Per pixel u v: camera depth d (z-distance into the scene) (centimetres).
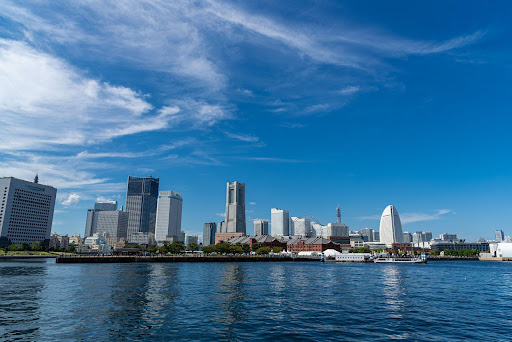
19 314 4522
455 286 8425
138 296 6159
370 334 3725
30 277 9581
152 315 4562
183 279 9356
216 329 3875
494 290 7644
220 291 6975
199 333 3703
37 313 4597
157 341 3406
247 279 9594
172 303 5494
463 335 3719
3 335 3538
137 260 18912
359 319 4453
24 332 3656
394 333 3775
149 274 10869
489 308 5331
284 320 4356
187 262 19875
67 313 4625
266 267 16025
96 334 3616
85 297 5988
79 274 10650
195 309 5009
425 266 19738
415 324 4203
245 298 6106
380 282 9188
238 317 4503
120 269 13150
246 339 3503
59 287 7338
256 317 4512
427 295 6725
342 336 3638
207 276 10394
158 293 6575
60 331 3716
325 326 4062
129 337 3528
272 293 6775
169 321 4231
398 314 4794
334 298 6203
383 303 5709
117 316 4472
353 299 6116
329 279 9875
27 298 5828
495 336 3691
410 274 12506
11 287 7294
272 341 3441
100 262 17988
